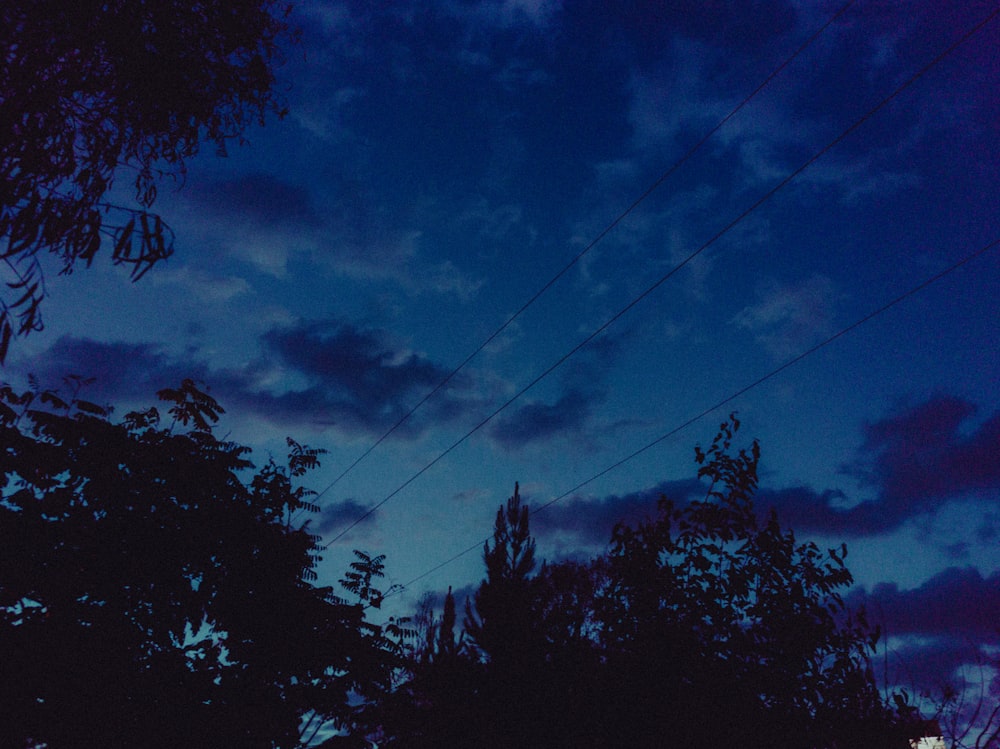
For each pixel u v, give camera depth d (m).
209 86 7.07
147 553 8.31
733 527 10.02
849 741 8.55
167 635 8.56
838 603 9.36
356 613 10.95
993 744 8.07
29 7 5.55
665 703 8.91
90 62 6.01
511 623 11.47
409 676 11.52
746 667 8.95
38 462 7.54
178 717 8.13
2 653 6.90
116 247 5.28
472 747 10.43
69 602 7.51
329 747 9.84
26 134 5.51
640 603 9.65
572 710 9.73
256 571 9.91
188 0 6.64
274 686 9.73
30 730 6.82
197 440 9.91
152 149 6.93
